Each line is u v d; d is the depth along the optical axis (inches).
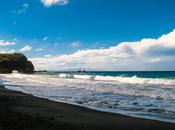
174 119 511.2
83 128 411.8
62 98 834.8
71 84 1494.8
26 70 5344.5
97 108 640.4
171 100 778.2
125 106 671.8
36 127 374.3
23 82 1713.8
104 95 911.0
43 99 788.6
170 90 1079.6
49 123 417.7
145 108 640.4
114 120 492.4
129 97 852.0
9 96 849.5
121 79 1995.6
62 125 417.1
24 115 471.8
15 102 703.1
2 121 384.2
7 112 481.7
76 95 916.6
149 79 1691.7
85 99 809.5
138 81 1761.8
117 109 626.5
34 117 462.6
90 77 2468.0
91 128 418.6
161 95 902.4
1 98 783.1
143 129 425.7
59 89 1157.1
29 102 713.0
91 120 488.1
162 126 448.5
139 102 740.7
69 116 523.5
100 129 414.6
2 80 1994.3
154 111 600.1
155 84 1480.1
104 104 706.8
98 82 1707.7
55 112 567.2
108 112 581.6
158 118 519.5
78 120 483.5
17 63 5270.7
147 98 823.7
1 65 4968.0
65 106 658.2
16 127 359.3
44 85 1412.4
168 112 587.8
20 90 1109.1
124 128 429.4
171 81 1555.1
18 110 557.9
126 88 1190.9
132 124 461.7
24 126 372.5
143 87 1246.9
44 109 603.5
